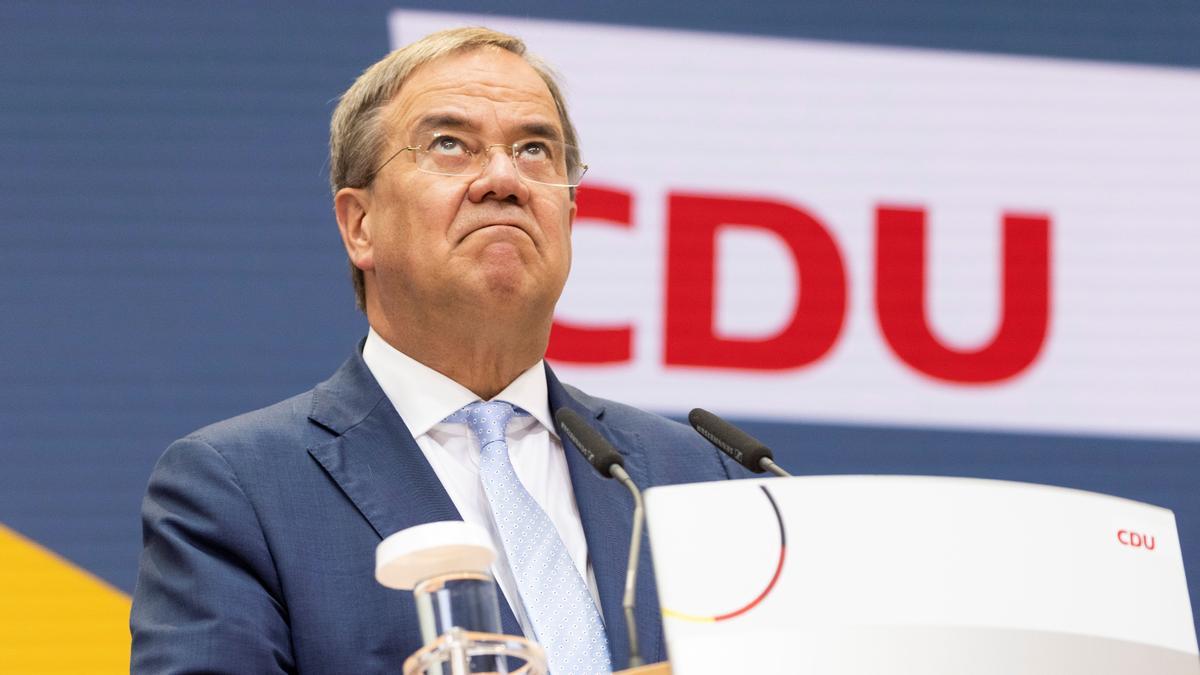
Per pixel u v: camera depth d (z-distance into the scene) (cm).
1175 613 378
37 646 896
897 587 359
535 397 581
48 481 919
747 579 354
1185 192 1038
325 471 528
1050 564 371
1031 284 1009
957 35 1041
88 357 937
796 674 346
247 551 499
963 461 977
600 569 527
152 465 930
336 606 494
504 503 531
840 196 1005
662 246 977
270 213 974
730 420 958
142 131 973
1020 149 1029
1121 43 1054
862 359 980
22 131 959
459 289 556
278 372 952
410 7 1010
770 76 1016
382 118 595
